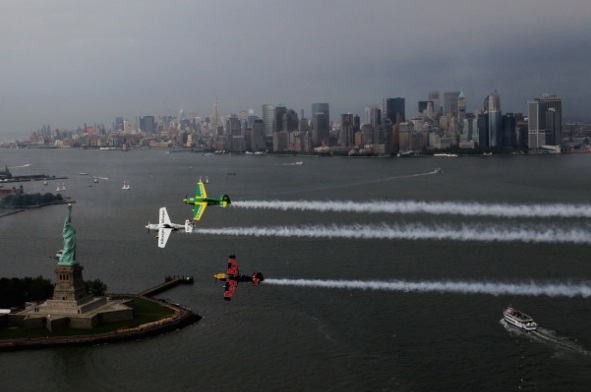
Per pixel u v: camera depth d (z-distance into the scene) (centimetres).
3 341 18525
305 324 19462
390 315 19888
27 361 17575
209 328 19638
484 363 16375
